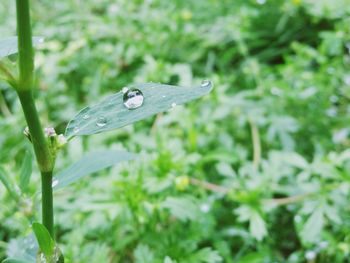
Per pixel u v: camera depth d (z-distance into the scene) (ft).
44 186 0.53
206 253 1.08
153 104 0.49
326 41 1.82
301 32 2.20
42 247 0.54
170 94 0.49
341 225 1.23
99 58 1.99
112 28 2.05
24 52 0.47
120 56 2.02
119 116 0.50
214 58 2.06
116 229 1.20
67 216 1.22
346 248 1.16
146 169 1.22
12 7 2.39
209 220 1.17
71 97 1.90
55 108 1.87
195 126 1.50
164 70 1.64
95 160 0.60
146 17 2.10
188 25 2.03
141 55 2.00
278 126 1.53
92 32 2.05
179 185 1.19
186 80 1.61
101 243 1.19
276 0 2.25
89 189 1.27
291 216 1.38
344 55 1.91
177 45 2.09
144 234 1.16
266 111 1.62
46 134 0.52
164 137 1.33
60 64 1.96
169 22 2.05
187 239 1.12
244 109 1.62
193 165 1.36
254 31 2.25
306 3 2.06
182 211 1.11
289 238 1.36
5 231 1.35
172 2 2.31
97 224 1.15
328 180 1.41
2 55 0.48
